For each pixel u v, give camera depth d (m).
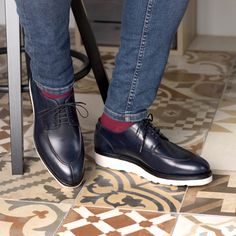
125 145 1.49
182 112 1.85
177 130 1.74
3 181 1.49
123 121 1.47
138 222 1.32
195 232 1.28
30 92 1.50
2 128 1.77
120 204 1.38
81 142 1.47
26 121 1.80
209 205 1.37
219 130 1.73
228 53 2.35
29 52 1.39
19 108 1.47
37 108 1.48
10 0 1.42
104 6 2.41
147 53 1.38
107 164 1.52
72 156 1.43
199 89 2.02
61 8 1.31
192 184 1.44
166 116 1.83
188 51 2.38
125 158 1.50
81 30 1.61
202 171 1.43
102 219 1.33
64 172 1.42
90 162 1.56
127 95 1.43
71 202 1.40
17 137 1.49
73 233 1.29
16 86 1.46
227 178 1.48
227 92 1.99
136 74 1.40
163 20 1.35
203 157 1.58
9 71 1.46
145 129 1.47
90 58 1.64
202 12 2.53
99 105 1.90
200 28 2.55
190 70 2.19
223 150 1.62
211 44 2.45
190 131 1.73
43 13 1.31
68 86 1.45
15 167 1.50
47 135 1.46
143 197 1.41
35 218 1.34
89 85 2.06
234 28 2.52
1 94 2.00
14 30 1.43
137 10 1.34
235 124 1.77
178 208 1.37
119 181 1.48
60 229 1.30
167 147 1.46
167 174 1.44
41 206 1.38
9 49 1.45
